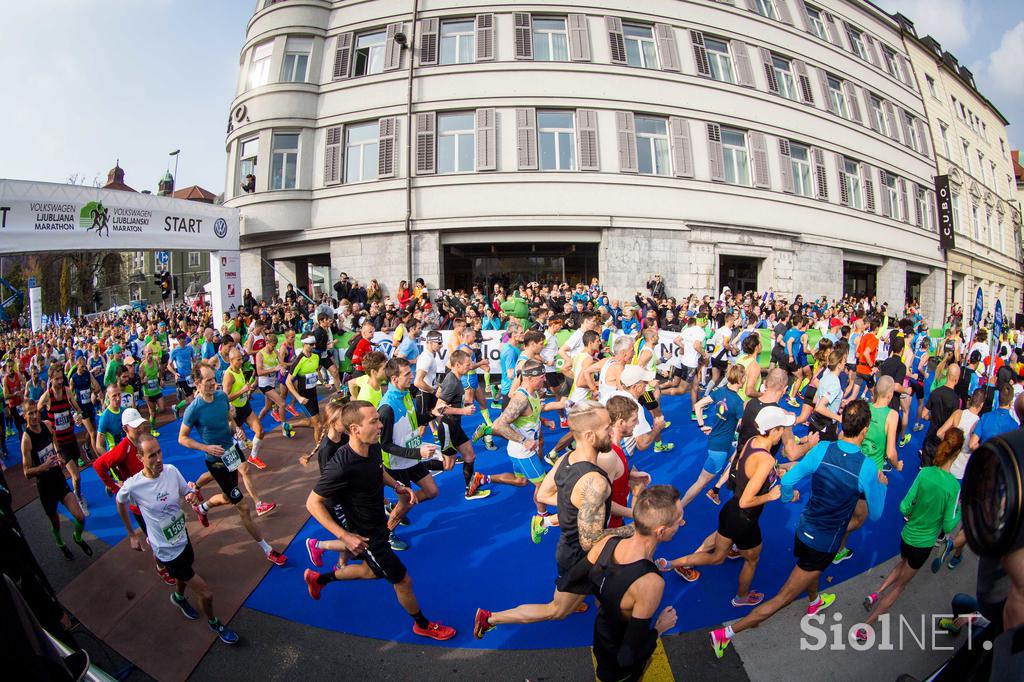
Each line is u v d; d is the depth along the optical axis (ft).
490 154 55.42
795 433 26.32
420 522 18.70
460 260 58.80
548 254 59.21
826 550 11.49
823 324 47.57
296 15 59.21
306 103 58.75
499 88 56.03
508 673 11.76
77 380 28.43
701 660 11.99
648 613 8.23
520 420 17.07
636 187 57.16
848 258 73.20
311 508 11.89
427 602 14.21
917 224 84.38
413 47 56.54
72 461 21.95
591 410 11.54
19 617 5.77
